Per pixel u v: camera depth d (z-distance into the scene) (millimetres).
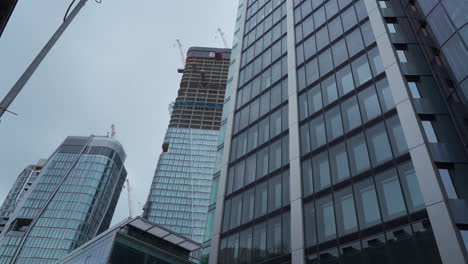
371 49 30375
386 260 20516
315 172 28578
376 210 22625
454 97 23094
